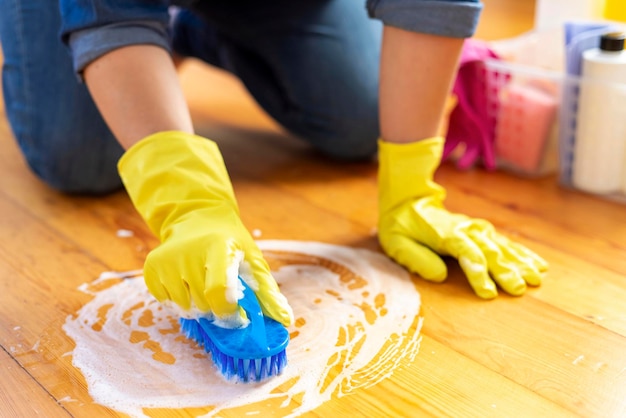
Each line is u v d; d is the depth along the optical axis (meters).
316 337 0.81
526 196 1.16
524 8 2.06
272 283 0.76
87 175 1.15
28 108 1.13
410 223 0.96
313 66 1.23
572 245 1.01
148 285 0.77
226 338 0.72
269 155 1.34
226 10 1.25
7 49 1.14
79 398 0.73
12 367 0.77
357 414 0.70
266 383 0.74
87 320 0.85
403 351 0.79
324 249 1.00
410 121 0.95
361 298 0.88
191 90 1.71
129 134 0.83
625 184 1.14
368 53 1.25
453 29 0.88
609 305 0.86
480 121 1.24
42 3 1.10
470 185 1.21
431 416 0.69
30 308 0.88
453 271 0.94
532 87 1.26
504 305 0.86
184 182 0.80
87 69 0.84
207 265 0.71
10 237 1.05
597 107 1.11
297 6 1.24
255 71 1.30
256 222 1.08
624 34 1.12
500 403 0.71
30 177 1.27
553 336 0.81
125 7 0.83
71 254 1.00
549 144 1.22
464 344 0.80
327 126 1.25
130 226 1.08
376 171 1.27
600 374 0.75
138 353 0.79
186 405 0.71
